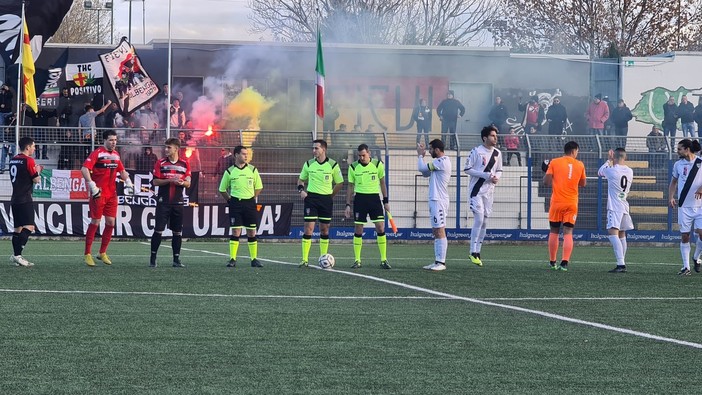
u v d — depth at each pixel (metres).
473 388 7.07
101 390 6.81
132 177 24.41
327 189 16.84
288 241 25.83
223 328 9.57
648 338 9.38
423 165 16.73
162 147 25.08
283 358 8.07
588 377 7.51
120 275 14.64
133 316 10.29
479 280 14.80
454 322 10.23
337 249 23.36
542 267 17.80
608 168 17.06
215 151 25.48
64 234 24.22
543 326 10.06
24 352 8.16
